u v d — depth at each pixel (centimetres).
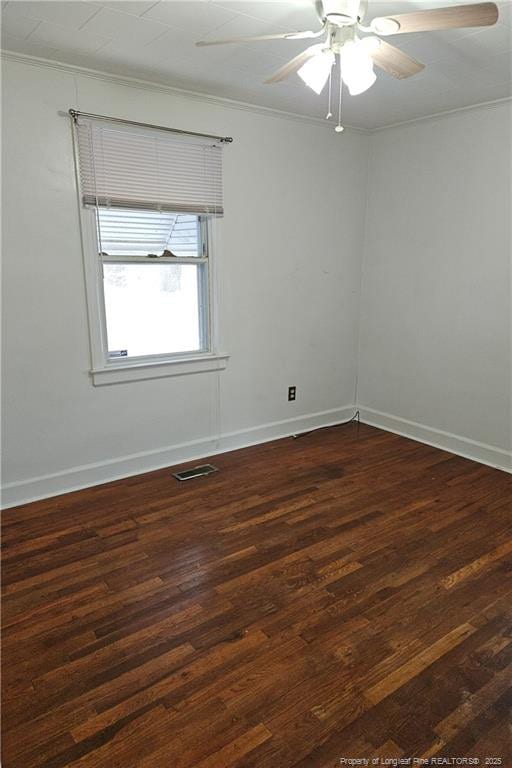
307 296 405
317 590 224
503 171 327
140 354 338
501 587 227
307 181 381
